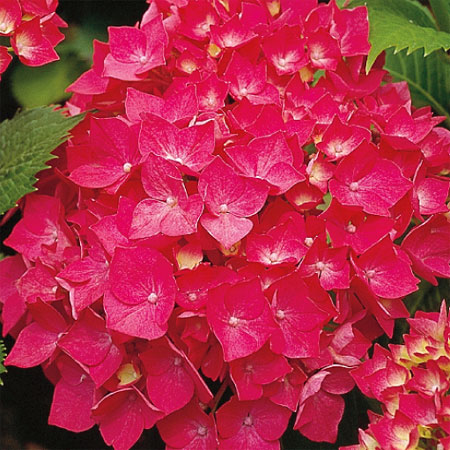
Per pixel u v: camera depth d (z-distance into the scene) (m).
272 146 0.66
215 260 0.65
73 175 0.67
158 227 0.64
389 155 0.68
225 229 0.64
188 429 0.65
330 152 0.67
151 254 0.63
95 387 0.65
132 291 0.63
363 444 0.63
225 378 0.65
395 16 0.74
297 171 0.65
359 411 0.69
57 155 0.70
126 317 0.63
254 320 0.63
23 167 0.68
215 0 0.71
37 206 0.69
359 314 0.66
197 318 0.63
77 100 0.76
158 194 0.65
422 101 0.79
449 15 0.75
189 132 0.65
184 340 0.63
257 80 0.69
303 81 0.70
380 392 0.63
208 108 0.68
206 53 0.70
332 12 0.72
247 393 0.63
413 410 0.61
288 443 0.69
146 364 0.64
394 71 0.79
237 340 0.63
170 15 0.72
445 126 0.79
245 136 0.66
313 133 0.68
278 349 0.63
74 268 0.65
